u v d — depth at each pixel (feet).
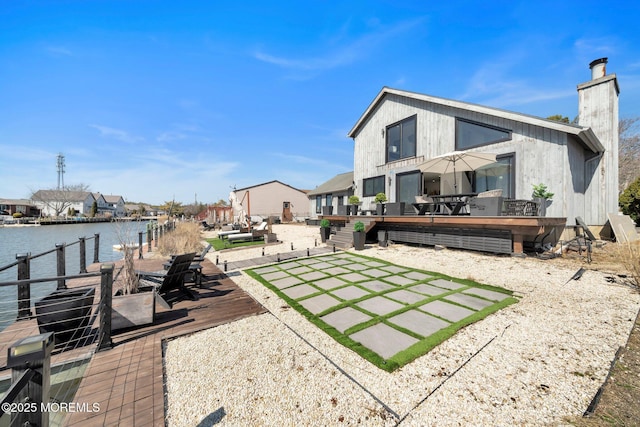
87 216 167.73
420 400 7.13
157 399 7.20
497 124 30.32
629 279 16.65
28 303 13.91
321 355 9.48
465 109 32.94
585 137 25.29
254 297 16.01
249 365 8.91
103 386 7.73
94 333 11.06
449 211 29.76
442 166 29.63
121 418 6.48
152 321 12.14
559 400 6.95
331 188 73.51
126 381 7.97
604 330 10.53
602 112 30.01
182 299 15.56
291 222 96.84
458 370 8.41
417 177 39.78
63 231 98.12
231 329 11.72
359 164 51.49
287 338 10.82
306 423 6.42
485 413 6.61
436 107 36.86
